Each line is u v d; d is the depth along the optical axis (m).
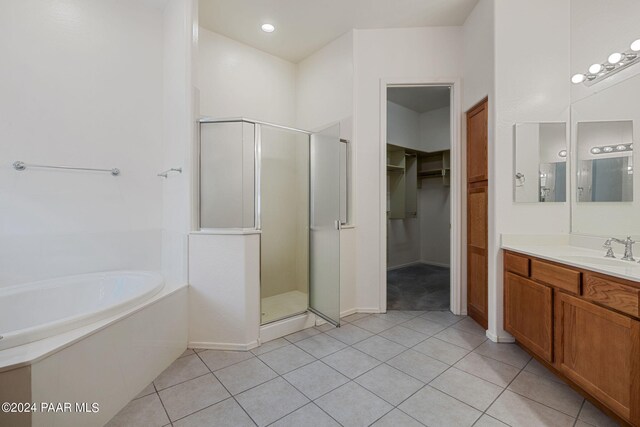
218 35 2.99
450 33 2.89
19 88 2.05
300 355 2.09
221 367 1.93
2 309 1.83
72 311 2.07
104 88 2.38
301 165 3.28
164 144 2.61
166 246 2.57
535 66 2.25
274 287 3.28
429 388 1.69
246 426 1.39
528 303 1.98
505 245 2.24
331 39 3.11
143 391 1.66
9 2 2.02
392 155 5.15
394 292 3.70
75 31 2.26
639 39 1.81
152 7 2.60
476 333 2.46
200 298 2.20
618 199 1.90
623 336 1.30
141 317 1.68
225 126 2.46
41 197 2.13
